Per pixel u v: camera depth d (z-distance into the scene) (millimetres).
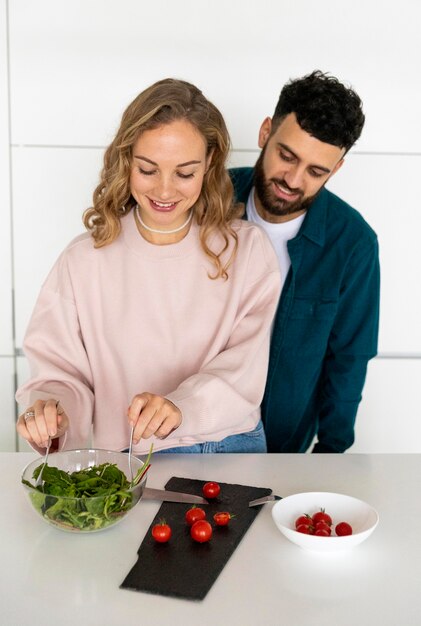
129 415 1402
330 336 2082
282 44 2459
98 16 2422
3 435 2641
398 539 1283
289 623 1049
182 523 1308
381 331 2664
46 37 2426
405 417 2699
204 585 1121
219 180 1668
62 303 1677
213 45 2453
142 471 1296
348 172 2555
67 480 1284
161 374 1685
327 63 2477
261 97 2488
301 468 1562
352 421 2111
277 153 1841
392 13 2453
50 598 1101
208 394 1582
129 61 2453
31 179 2510
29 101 2461
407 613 1077
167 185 1507
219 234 1711
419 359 2674
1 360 2604
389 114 2518
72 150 2498
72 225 2545
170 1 2424
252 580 1154
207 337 1688
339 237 2020
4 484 1463
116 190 1612
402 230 2598
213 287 1690
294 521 1330
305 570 1186
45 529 1298
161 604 1089
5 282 2561
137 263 1674
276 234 2021
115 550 1233
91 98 2471
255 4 2432
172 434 1544
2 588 1123
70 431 1643
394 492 1460
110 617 1058
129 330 1672
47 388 1647
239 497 1406
